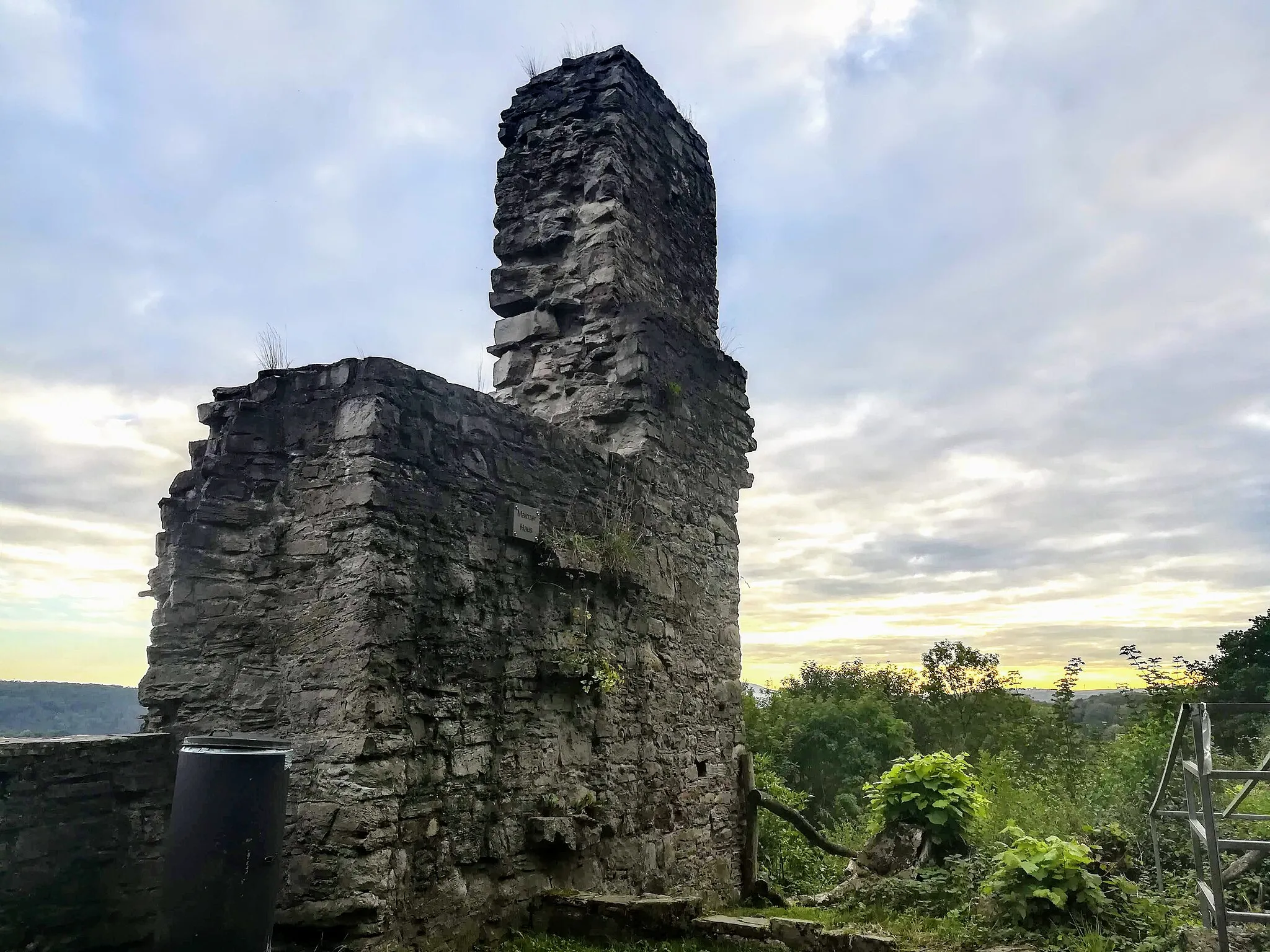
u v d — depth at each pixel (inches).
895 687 1301.7
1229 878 230.5
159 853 170.7
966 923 212.5
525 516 228.8
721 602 334.3
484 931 202.4
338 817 174.4
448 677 201.0
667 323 318.7
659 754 281.4
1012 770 494.3
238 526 202.1
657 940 210.5
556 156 330.6
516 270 325.7
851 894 260.4
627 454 291.3
